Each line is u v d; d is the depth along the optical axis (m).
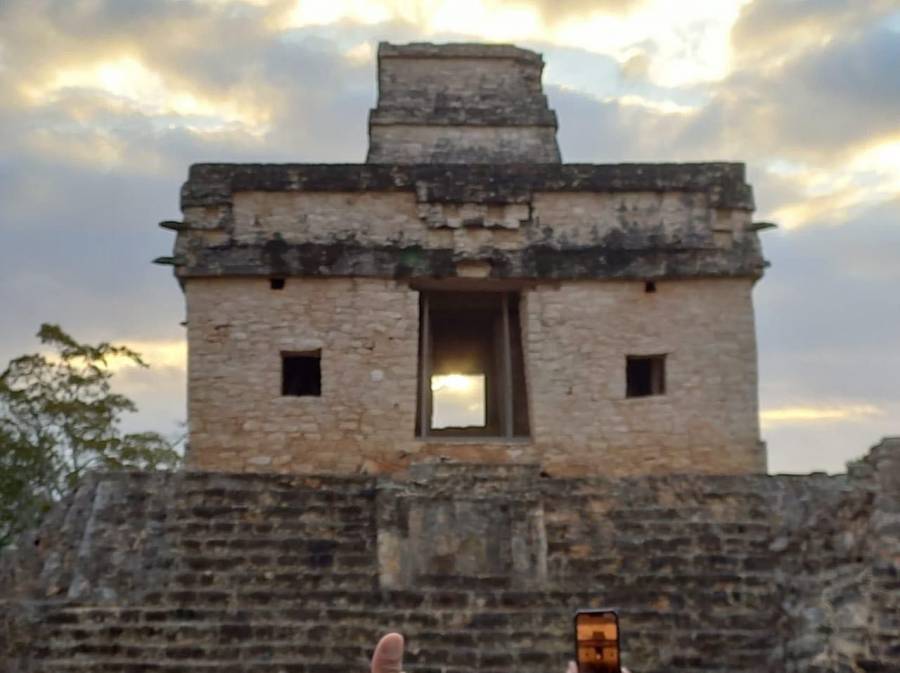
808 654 12.64
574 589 14.38
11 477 26.22
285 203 19.80
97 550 15.02
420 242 19.78
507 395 20.25
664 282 19.91
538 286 19.89
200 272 19.39
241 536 15.39
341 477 16.58
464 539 15.36
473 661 12.88
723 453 19.30
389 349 19.48
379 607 13.96
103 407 28.33
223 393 19.19
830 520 14.41
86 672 12.74
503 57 23.11
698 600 14.12
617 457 19.23
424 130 22.48
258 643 13.17
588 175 20.06
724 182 20.14
